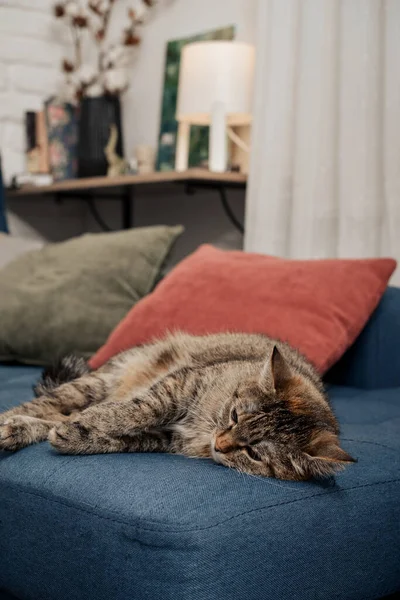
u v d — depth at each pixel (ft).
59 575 4.16
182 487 4.03
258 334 6.25
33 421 4.96
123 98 12.79
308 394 4.73
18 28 12.56
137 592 3.76
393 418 5.98
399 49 8.30
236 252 7.84
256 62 9.82
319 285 6.89
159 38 12.16
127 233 8.73
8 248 9.59
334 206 9.05
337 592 4.25
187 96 10.04
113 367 5.76
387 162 8.40
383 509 4.46
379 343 7.16
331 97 9.02
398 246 8.35
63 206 13.52
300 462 4.27
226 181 10.00
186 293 7.27
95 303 8.18
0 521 4.52
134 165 11.60
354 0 8.66
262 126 9.68
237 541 3.82
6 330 8.17
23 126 12.64
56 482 4.28
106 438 4.64
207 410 4.85
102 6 12.85
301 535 4.06
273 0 9.54
